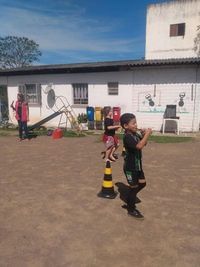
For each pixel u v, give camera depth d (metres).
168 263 3.62
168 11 27.53
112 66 15.73
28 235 4.33
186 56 27.22
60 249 3.95
